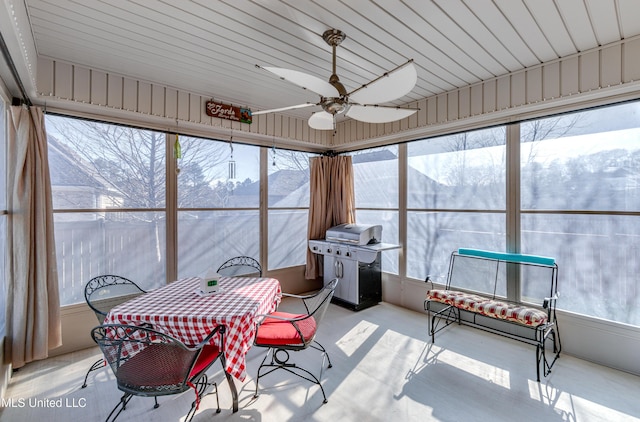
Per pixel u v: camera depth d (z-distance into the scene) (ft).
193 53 8.09
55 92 8.32
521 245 9.89
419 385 7.53
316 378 7.54
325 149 16.16
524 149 9.81
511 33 7.24
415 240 12.76
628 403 6.84
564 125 9.04
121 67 8.87
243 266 10.74
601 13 6.50
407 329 10.79
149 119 10.35
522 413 6.54
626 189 8.07
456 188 11.47
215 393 7.22
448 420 6.33
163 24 6.76
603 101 8.23
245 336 6.19
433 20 6.69
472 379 7.78
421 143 12.54
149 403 6.87
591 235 8.63
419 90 10.79
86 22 6.64
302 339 6.93
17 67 6.69
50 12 6.27
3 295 7.58
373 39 7.45
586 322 8.64
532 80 8.98
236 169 13.11
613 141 8.24
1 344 7.09
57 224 9.06
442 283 11.86
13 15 4.99
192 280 8.75
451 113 10.81
